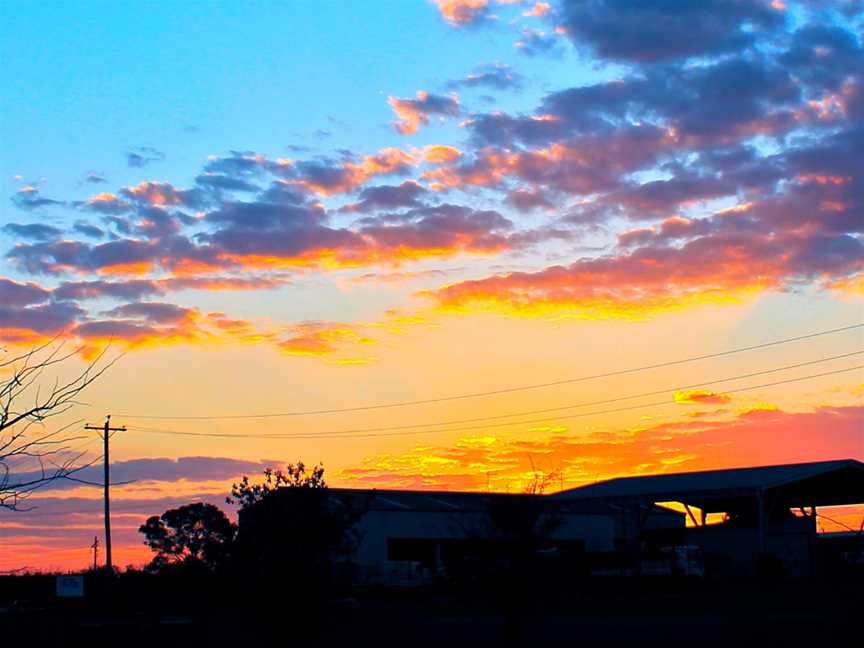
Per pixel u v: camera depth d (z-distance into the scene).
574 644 25.72
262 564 19.05
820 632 24.89
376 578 52.56
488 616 35.12
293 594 18.92
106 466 53.25
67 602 41.97
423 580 54.84
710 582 53.00
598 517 65.25
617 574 55.25
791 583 49.81
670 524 70.25
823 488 60.97
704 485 55.97
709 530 63.44
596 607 38.06
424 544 59.38
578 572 52.47
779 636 24.59
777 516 68.94
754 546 61.12
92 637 29.20
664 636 26.80
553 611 33.94
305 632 19.16
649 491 57.00
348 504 20.17
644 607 37.75
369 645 26.31
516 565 22.09
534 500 22.59
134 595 42.97
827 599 37.34
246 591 19.12
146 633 29.66
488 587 22.27
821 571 58.19
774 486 53.31
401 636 28.44
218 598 20.92
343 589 20.00
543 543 22.36
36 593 50.09
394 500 62.16
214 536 20.48
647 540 64.94
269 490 19.58
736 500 64.19
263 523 19.22
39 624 31.62
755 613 32.25
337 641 26.80
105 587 44.84
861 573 57.66
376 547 56.62
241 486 19.75
